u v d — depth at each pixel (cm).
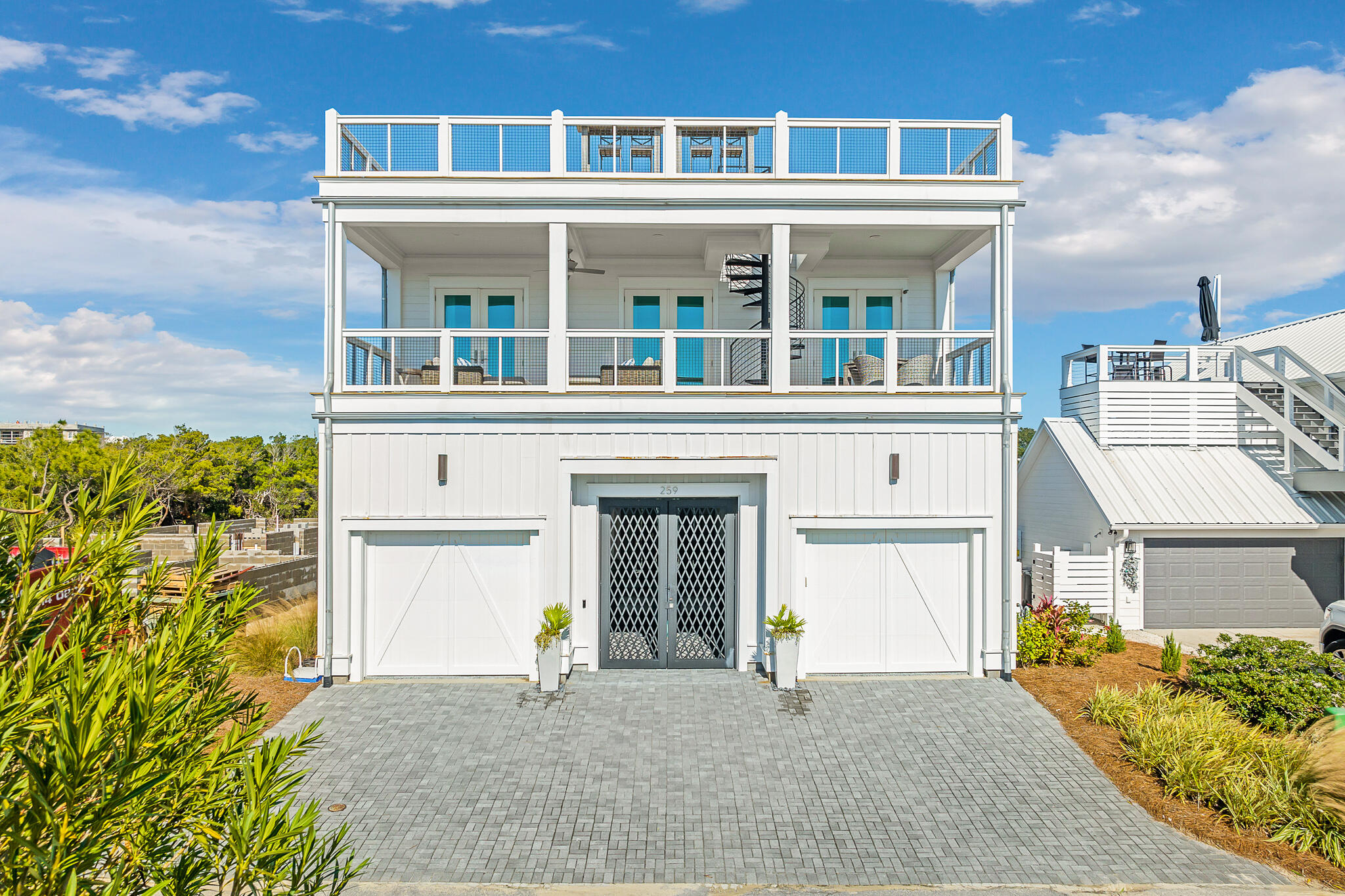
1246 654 872
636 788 730
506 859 616
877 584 1062
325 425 1029
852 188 1062
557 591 1034
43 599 333
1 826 253
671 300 1401
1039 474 1742
